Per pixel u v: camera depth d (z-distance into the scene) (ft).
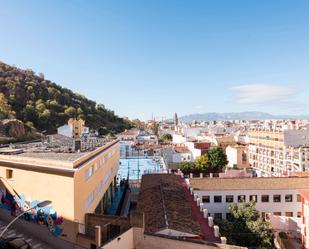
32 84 478.18
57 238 84.28
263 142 344.08
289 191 167.53
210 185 168.86
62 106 481.05
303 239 144.25
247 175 251.80
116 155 189.16
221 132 551.59
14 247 71.51
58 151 114.62
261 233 126.52
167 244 78.59
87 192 100.32
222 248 74.28
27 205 93.91
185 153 317.22
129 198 196.44
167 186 142.72
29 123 374.02
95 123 525.34
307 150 275.59
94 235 84.17
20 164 96.27
